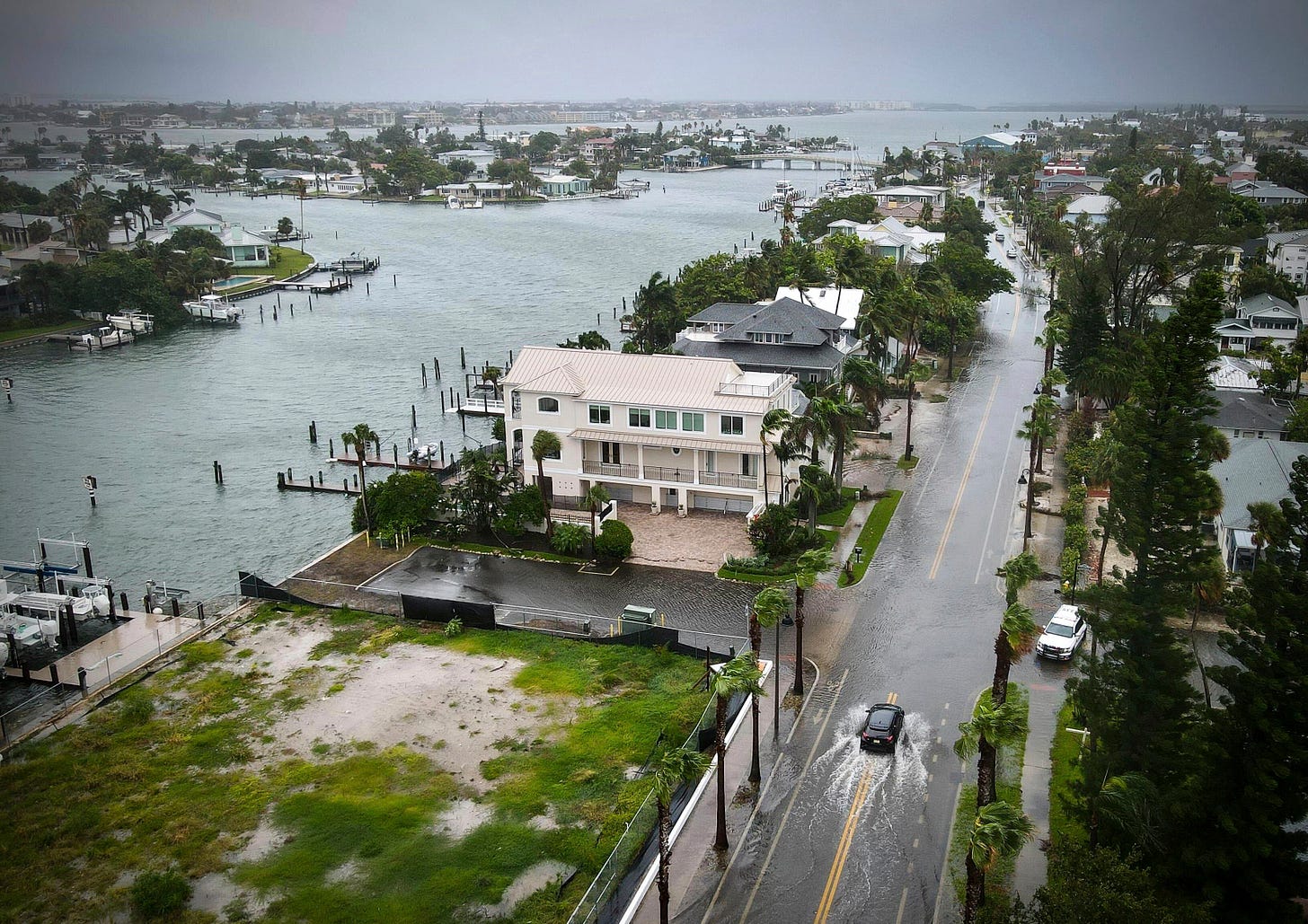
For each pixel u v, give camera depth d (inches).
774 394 3134.8
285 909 1652.3
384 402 5073.8
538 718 2185.0
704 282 5841.5
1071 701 1863.9
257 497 3823.8
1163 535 1784.0
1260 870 1545.3
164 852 1791.3
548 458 3326.8
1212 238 4315.9
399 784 1967.3
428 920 1625.2
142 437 4574.3
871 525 3171.8
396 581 2891.2
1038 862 1705.2
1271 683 1539.1
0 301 6850.4
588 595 2755.9
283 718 2201.0
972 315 5590.6
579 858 1755.7
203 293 7746.1
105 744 2114.9
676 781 1579.7
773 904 1632.6
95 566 3225.9
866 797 1889.8
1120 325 4407.0
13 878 1733.5
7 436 4603.8
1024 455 3818.9
